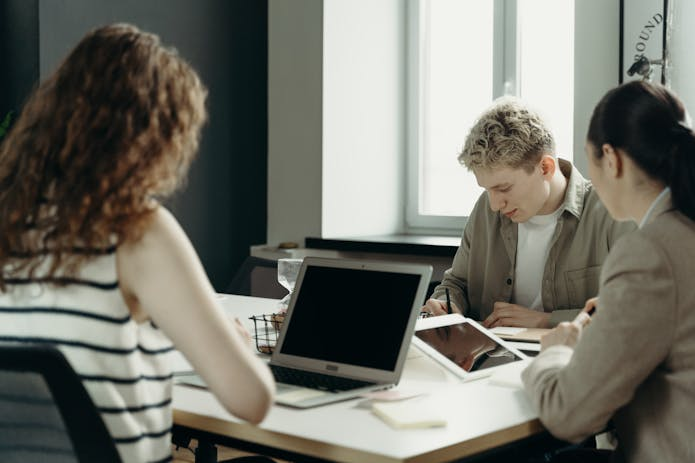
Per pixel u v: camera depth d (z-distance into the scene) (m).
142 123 1.19
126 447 1.19
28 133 1.23
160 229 1.18
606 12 3.30
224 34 4.04
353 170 4.05
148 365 1.24
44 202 1.20
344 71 3.97
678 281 1.28
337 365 1.63
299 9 3.97
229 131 4.08
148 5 3.69
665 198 1.35
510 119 2.20
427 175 4.25
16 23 3.39
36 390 1.06
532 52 3.82
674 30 3.12
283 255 3.96
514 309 2.25
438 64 4.16
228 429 1.33
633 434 1.40
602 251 2.28
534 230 2.38
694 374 1.29
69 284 1.17
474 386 1.57
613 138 1.39
